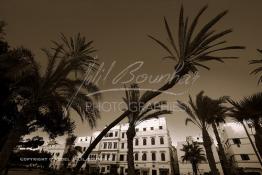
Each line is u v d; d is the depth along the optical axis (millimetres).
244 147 34156
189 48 8688
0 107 12219
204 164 35594
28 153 28219
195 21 8430
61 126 15195
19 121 8523
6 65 8648
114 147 42656
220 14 7906
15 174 18359
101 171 39469
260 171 30969
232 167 31703
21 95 11531
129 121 15984
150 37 9922
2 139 12680
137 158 39125
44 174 19828
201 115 17719
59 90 10664
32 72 9078
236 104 16797
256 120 15023
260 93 15125
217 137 20016
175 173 40812
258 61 11312
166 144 38438
